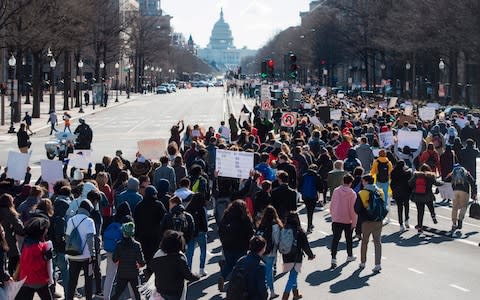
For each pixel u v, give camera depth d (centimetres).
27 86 10900
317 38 15550
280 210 1862
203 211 1814
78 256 1534
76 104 10475
